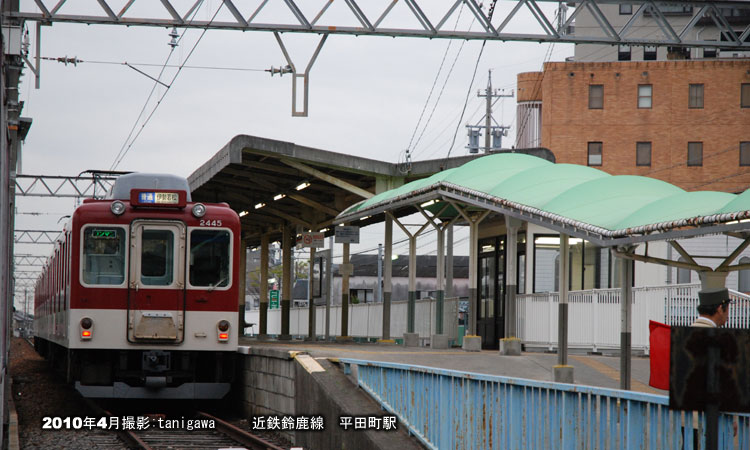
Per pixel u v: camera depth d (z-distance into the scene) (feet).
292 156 90.99
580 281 87.61
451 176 72.08
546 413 26.23
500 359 66.69
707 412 16.79
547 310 81.35
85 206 62.23
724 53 226.58
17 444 45.65
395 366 38.68
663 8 228.02
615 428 22.82
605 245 46.80
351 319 131.34
